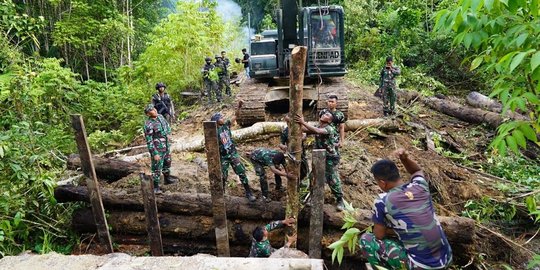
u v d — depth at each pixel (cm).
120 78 1581
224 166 579
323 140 543
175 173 708
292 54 448
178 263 342
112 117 1291
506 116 1001
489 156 898
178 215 595
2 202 552
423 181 328
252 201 579
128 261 351
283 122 918
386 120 916
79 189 610
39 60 1222
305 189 589
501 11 253
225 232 507
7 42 958
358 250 529
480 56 286
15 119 818
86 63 1823
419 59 1634
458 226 529
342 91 938
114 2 1833
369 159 748
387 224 321
